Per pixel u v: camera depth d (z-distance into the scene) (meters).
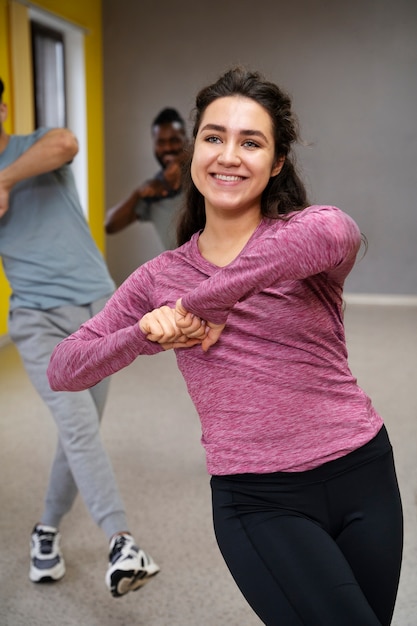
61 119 6.29
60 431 2.06
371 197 6.70
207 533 2.49
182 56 6.67
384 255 6.78
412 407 3.83
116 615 2.03
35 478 2.92
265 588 1.12
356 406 1.20
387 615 1.21
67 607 2.06
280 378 1.15
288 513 1.16
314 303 1.16
